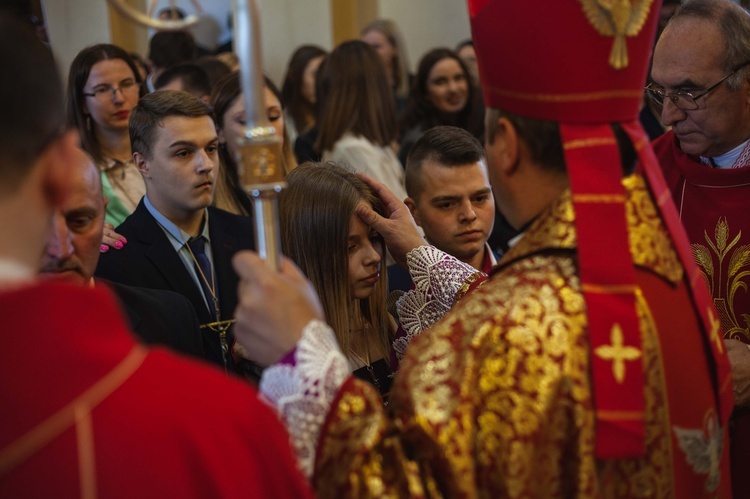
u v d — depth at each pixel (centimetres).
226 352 242
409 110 462
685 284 130
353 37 664
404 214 208
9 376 80
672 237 126
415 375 119
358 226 201
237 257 119
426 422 113
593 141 121
